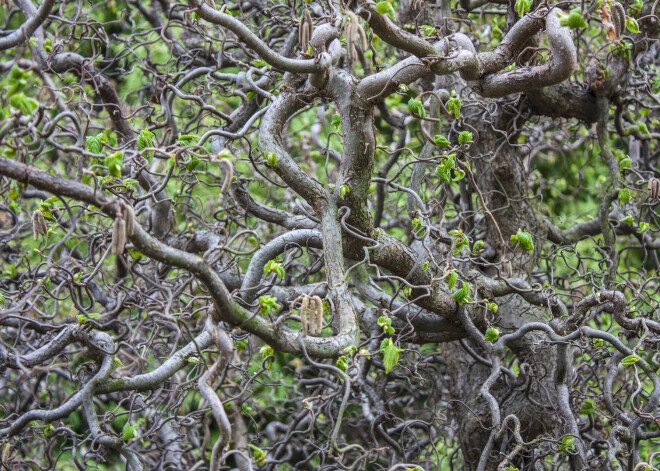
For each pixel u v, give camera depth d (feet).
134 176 10.59
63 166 21.15
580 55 19.27
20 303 9.20
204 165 21.08
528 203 17.20
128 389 10.57
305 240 12.83
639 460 10.93
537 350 13.78
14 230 13.92
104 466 20.95
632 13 14.89
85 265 11.84
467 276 13.53
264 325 8.34
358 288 13.75
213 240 15.38
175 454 18.15
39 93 12.50
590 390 15.28
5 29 16.49
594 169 27.30
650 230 17.63
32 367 11.22
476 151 16.84
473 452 17.33
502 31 18.90
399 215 22.88
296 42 15.06
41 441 16.08
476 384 17.35
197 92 15.80
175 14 20.21
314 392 18.80
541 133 20.70
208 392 7.56
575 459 12.72
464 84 16.75
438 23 16.52
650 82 17.15
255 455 8.33
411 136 22.20
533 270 18.39
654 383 11.07
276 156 10.85
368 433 20.22
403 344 19.36
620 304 11.19
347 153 10.94
